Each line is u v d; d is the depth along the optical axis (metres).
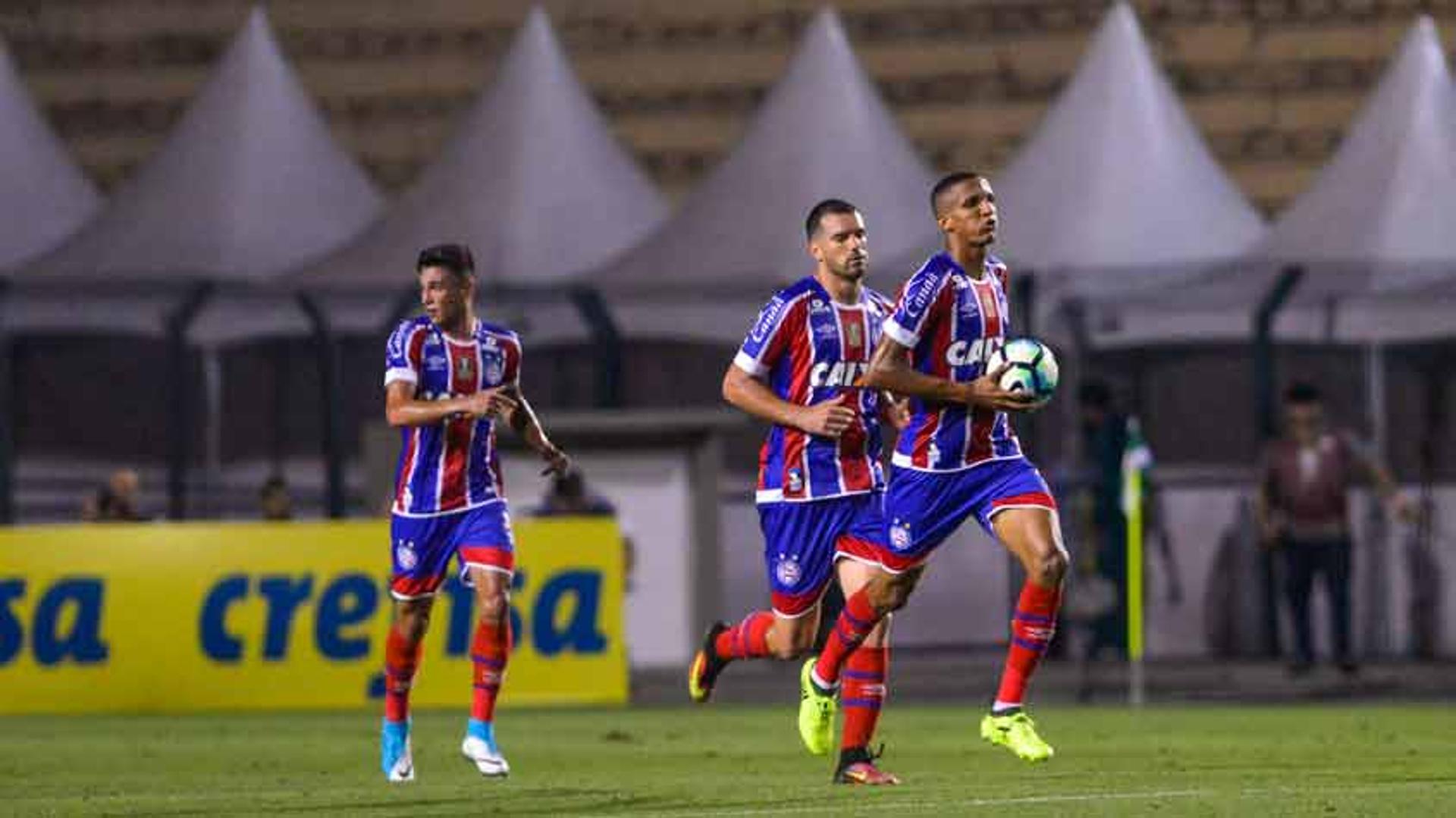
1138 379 84.62
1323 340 82.94
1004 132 93.62
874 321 37.91
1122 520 75.94
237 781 41.88
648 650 73.88
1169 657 81.44
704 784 38.59
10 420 85.94
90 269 81.56
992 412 36.19
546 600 64.50
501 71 84.06
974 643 82.81
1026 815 31.56
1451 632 80.69
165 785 41.19
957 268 35.97
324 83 98.31
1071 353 82.69
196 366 91.62
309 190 84.38
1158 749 46.59
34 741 53.38
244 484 91.12
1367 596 81.12
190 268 81.19
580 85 84.69
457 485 40.12
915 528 36.25
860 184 79.50
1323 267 75.56
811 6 95.44
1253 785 36.62
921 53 94.38
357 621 64.19
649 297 84.44
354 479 89.75
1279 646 80.50
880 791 35.91
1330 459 69.88
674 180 95.56
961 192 36.00
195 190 83.12
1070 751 46.22
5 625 64.44
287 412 90.81
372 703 63.94
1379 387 83.62
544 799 36.03
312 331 87.88
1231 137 92.00
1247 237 77.50
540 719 59.19
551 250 80.06
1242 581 81.56
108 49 99.44
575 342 87.31
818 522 38.03
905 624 83.06
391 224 81.25
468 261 40.09
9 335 90.06
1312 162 91.44
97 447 92.19
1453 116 77.50
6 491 82.88
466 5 97.81
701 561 73.88
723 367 88.19
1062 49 93.56
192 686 64.12
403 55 98.06
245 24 86.69
